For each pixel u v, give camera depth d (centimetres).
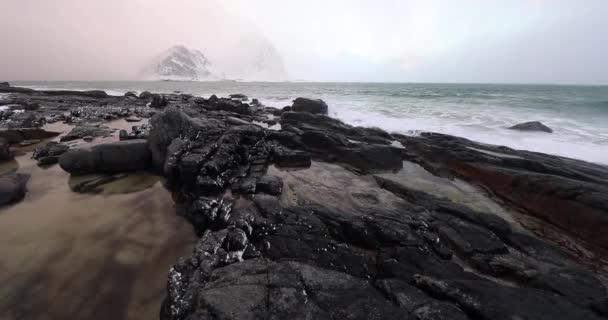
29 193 835
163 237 647
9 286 477
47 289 478
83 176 971
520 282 516
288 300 380
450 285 439
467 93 4553
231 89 7088
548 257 593
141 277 518
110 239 629
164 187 917
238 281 417
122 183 936
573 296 456
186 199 821
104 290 483
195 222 694
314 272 446
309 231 620
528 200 845
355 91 5381
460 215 734
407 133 1747
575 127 1788
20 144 1324
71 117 1973
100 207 772
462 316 372
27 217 703
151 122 1092
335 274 446
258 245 574
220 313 354
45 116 1984
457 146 1284
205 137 1084
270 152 1263
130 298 470
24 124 1634
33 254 564
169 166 891
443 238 640
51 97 3297
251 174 1015
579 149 1359
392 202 827
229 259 504
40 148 1181
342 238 625
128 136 1296
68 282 496
